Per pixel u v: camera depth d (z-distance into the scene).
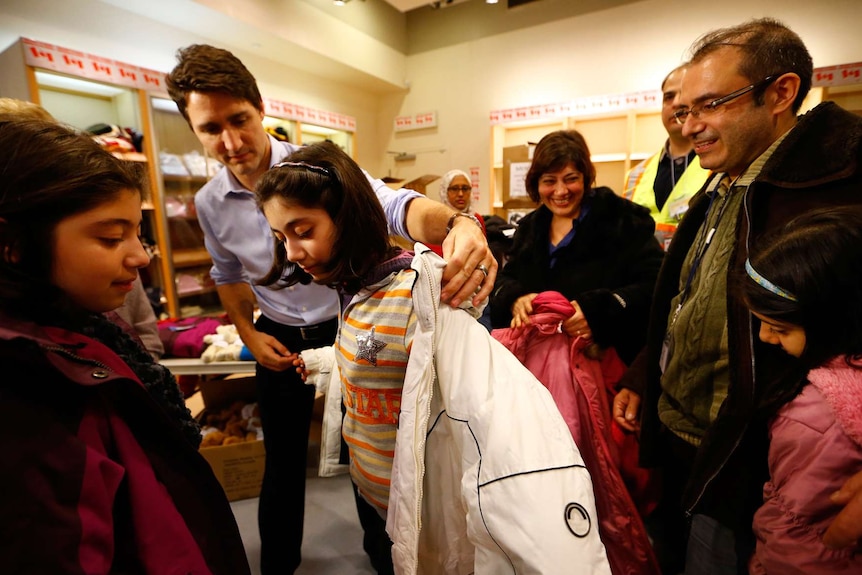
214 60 1.05
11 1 2.56
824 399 0.64
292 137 4.34
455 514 0.76
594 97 4.21
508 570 0.60
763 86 0.84
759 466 0.82
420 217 0.88
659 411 1.11
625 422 1.35
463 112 5.38
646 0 4.15
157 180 3.06
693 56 0.95
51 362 0.44
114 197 0.47
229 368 2.14
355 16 4.64
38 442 0.42
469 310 0.78
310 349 1.28
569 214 1.49
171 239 3.26
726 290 0.85
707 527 0.93
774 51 0.83
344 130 5.01
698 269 1.01
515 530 0.57
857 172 0.73
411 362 0.68
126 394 0.54
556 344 1.28
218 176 1.29
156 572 0.50
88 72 2.63
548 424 0.64
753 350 0.78
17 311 0.47
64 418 0.46
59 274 0.47
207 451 1.92
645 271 1.38
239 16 3.38
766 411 0.74
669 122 1.96
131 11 3.17
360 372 0.79
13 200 0.42
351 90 5.50
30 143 0.43
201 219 1.36
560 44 4.64
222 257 1.42
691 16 3.98
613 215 1.44
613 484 1.19
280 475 1.38
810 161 0.77
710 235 0.98
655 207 2.11
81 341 0.52
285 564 1.41
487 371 0.67
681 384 1.02
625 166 4.23
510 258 1.62
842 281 0.62
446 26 5.30
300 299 1.33
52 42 2.76
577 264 1.47
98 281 0.48
